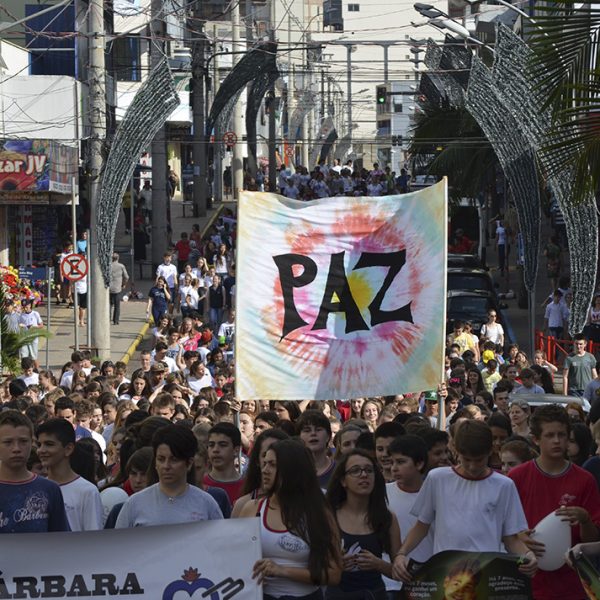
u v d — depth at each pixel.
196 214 108.56
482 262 78.31
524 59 42.84
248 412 28.05
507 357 49.03
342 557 14.97
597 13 26.91
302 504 14.47
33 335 48.56
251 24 117.12
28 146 67.00
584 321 43.53
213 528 14.84
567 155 27.69
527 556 14.94
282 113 183.62
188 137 136.00
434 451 18.23
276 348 23.45
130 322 69.12
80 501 16.75
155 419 19.11
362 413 27.50
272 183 114.50
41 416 25.20
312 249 23.52
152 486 15.66
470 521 15.34
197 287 65.19
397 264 23.70
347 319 23.55
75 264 49.25
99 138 52.19
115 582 14.82
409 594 15.20
